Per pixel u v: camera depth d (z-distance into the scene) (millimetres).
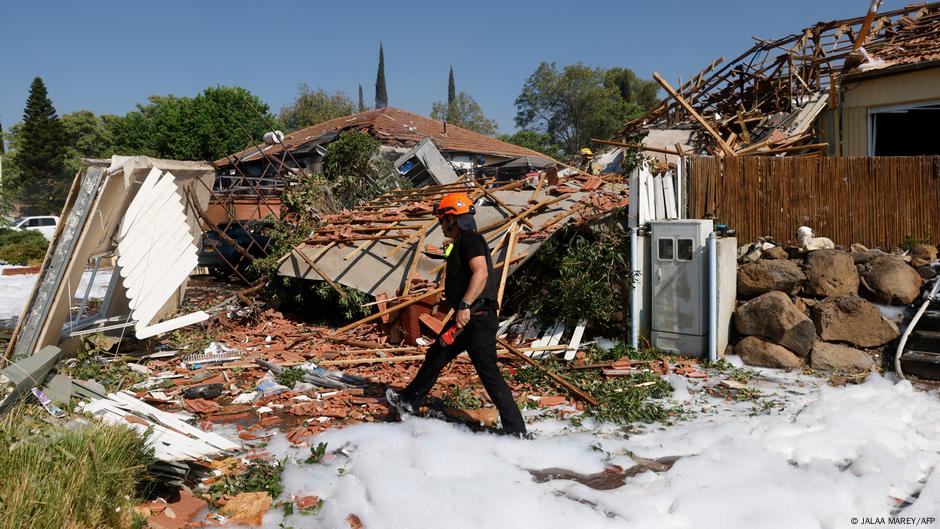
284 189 11742
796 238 7203
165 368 6711
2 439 3422
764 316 6496
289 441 4688
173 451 3881
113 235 7379
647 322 7074
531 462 4273
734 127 14031
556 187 9258
